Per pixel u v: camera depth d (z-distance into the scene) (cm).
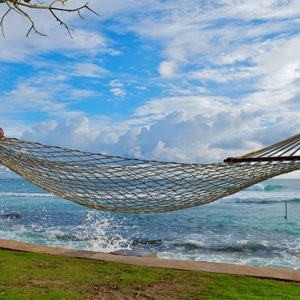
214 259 680
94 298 310
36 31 232
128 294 322
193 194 326
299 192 2588
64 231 996
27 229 1030
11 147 280
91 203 355
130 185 310
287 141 290
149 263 439
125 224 1151
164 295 320
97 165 300
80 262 441
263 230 1051
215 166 297
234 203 1906
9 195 2427
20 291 321
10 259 445
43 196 2358
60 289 332
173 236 934
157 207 353
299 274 389
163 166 302
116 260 453
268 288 336
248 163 294
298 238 909
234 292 323
